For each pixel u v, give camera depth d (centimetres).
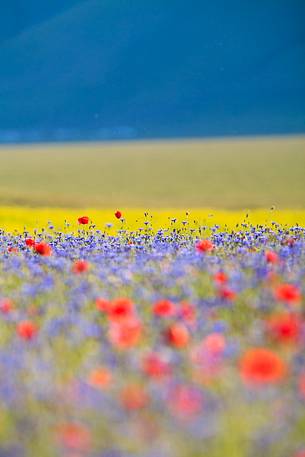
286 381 1517
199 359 1585
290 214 7144
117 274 2619
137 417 1380
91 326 1944
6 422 1405
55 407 1447
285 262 2702
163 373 1548
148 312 2103
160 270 2667
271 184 16012
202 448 1292
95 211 8112
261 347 1747
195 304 2139
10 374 1602
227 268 2608
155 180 17825
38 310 2164
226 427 1329
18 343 1823
